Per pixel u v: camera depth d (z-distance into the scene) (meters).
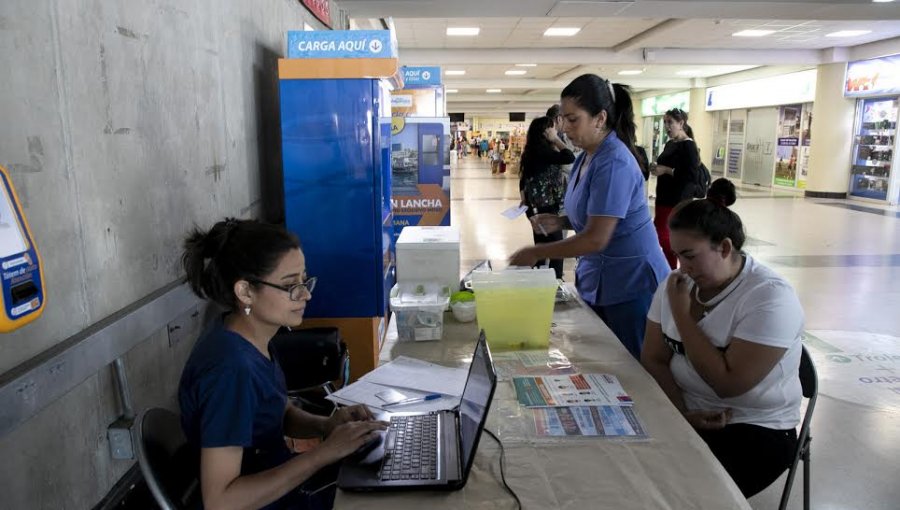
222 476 1.19
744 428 1.69
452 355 1.92
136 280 1.66
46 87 1.28
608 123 2.28
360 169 2.82
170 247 1.88
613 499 1.16
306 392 2.24
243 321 1.33
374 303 2.95
